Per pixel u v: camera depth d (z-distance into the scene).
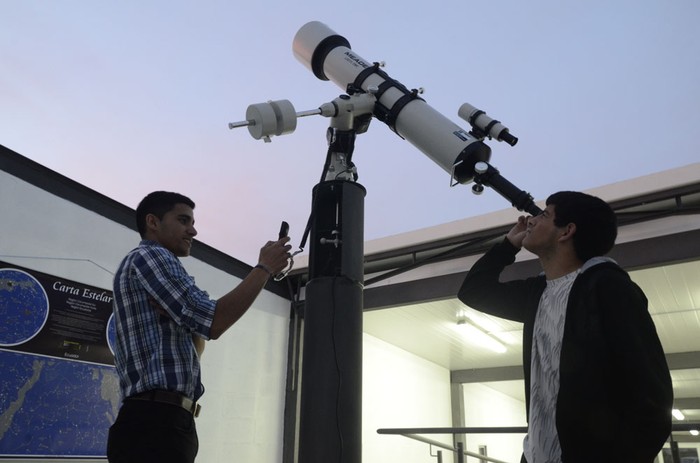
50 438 2.79
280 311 4.84
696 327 5.68
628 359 0.87
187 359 1.23
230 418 4.12
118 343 1.24
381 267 4.78
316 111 1.92
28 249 2.90
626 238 3.80
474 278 1.36
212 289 4.14
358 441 1.61
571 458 0.91
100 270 3.26
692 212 3.45
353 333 1.68
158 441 1.13
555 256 1.17
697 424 2.69
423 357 7.46
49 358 2.86
